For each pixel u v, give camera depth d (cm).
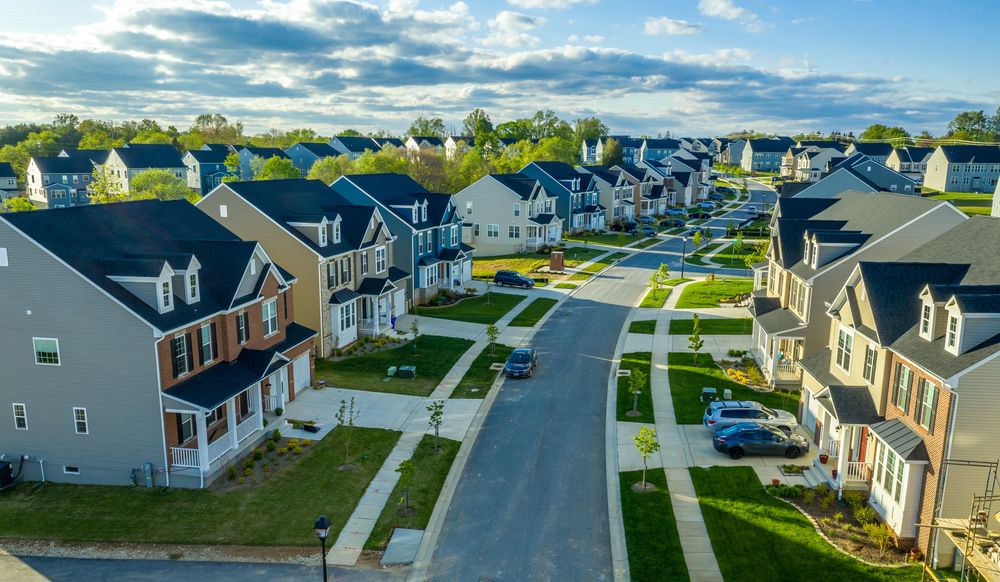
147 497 2689
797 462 2989
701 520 2514
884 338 2545
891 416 2533
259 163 12044
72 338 2703
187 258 2878
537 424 3406
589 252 8500
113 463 2800
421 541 2400
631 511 2583
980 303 2172
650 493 2709
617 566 2267
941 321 2341
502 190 8406
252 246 3284
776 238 4312
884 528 2348
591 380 4044
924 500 2259
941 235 3161
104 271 2712
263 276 3372
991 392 2094
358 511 2588
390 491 2738
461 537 2431
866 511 2486
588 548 2369
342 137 16475
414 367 4169
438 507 2634
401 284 5444
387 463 2970
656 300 5988
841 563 2238
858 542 2366
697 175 13912
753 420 3212
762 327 3950
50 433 2817
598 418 3488
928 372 2208
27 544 2380
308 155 14450
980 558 1950
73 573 2214
